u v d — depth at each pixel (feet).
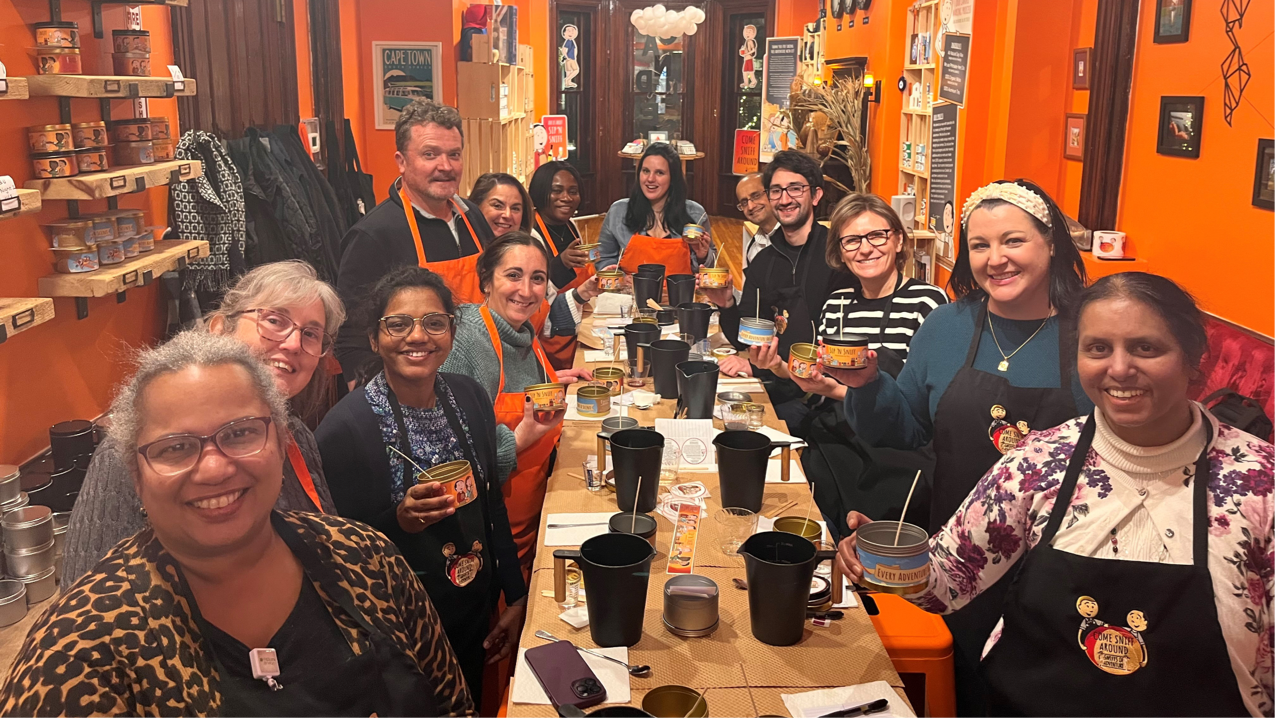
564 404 7.93
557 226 16.46
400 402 7.23
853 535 5.47
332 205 17.58
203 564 3.91
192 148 13.53
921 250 22.84
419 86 23.52
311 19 19.94
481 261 9.41
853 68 29.66
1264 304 11.28
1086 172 15.55
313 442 6.30
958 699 7.05
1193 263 12.99
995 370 7.37
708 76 43.06
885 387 7.97
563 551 5.59
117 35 11.39
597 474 7.46
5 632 7.50
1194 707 4.68
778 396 11.58
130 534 4.88
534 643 5.37
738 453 6.61
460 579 7.05
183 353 3.95
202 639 3.89
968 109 19.34
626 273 15.78
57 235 10.46
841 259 10.65
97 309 11.90
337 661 4.20
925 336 8.06
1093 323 4.70
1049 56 17.69
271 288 6.15
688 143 41.78
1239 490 4.60
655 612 5.70
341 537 4.50
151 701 3.66
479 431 7.50
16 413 10.21
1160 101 13.80
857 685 4.96
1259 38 11.39
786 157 12.00
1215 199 12.41
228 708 3.87
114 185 10.60
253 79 16.58
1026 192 6.97
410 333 6.90
